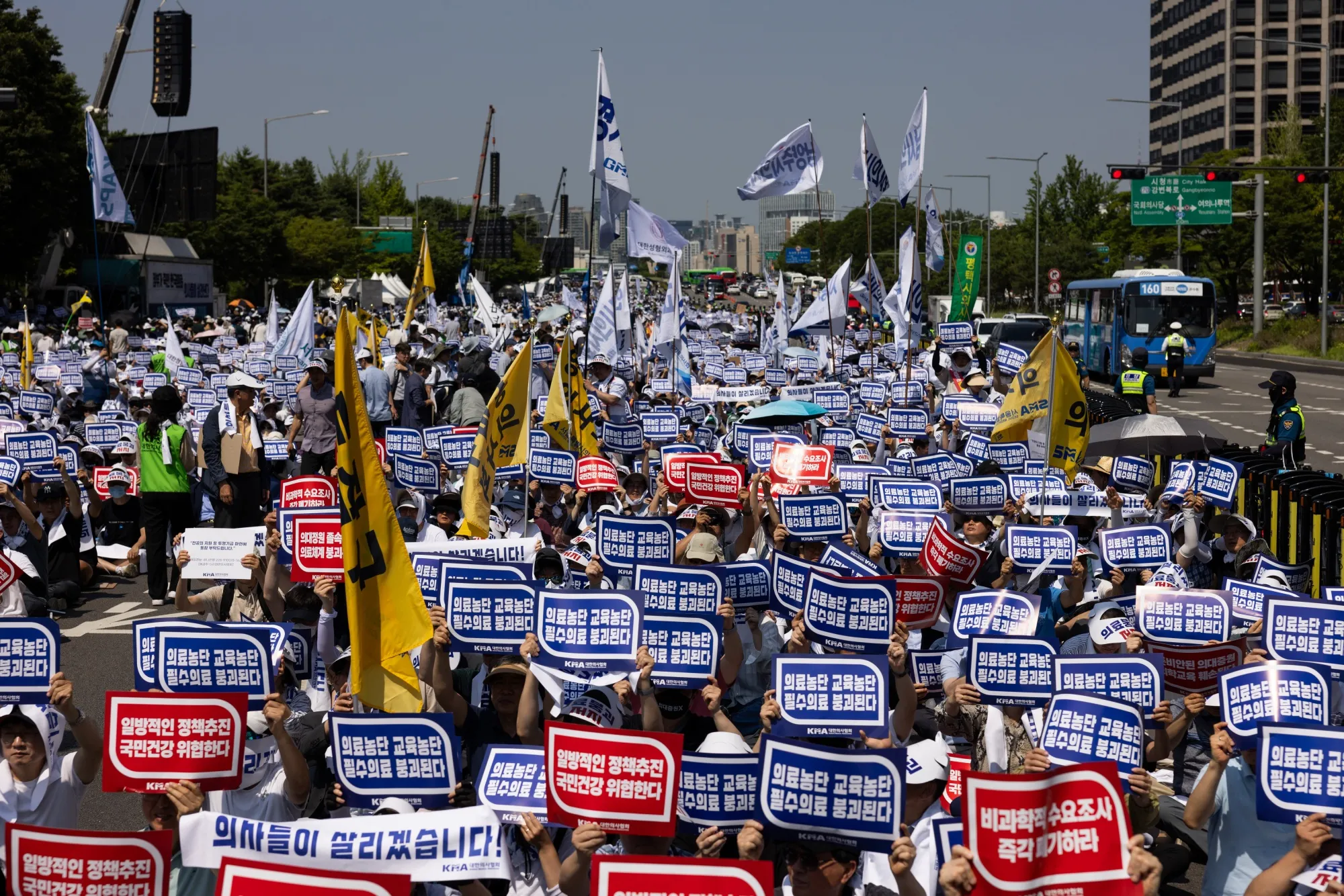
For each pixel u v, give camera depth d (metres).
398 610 6.89
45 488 14.34
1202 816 6.06
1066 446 12.34
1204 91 146.00
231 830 5.38
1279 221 73.38
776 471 12.64
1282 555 13.41
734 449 16.25
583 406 13.91
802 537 10.66
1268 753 5.64
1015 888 4.94
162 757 5.75
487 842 5.36
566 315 39.44
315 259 73.56
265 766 6.39
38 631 6.41
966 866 4.95
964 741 7.50
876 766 5.31
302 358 24.88
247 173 82.00
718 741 6.44
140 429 14.55
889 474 12.72
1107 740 6.30
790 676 6.48
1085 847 4.96
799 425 16.50
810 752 5.35
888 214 94.25
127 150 54.44
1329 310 74.38
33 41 54.12
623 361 25.41
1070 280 83.19
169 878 5.13
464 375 20.25
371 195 107.31
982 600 7.96
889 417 17.00
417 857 5.35
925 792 6.34
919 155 20.19
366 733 5.97
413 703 6.86
